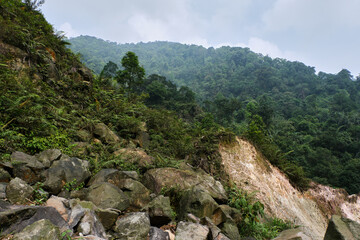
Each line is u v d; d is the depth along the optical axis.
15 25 7.83
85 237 2.52
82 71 10.74
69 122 6.78
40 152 4.16
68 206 3.11
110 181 4.41
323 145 53.16
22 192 2.95
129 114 10.30
